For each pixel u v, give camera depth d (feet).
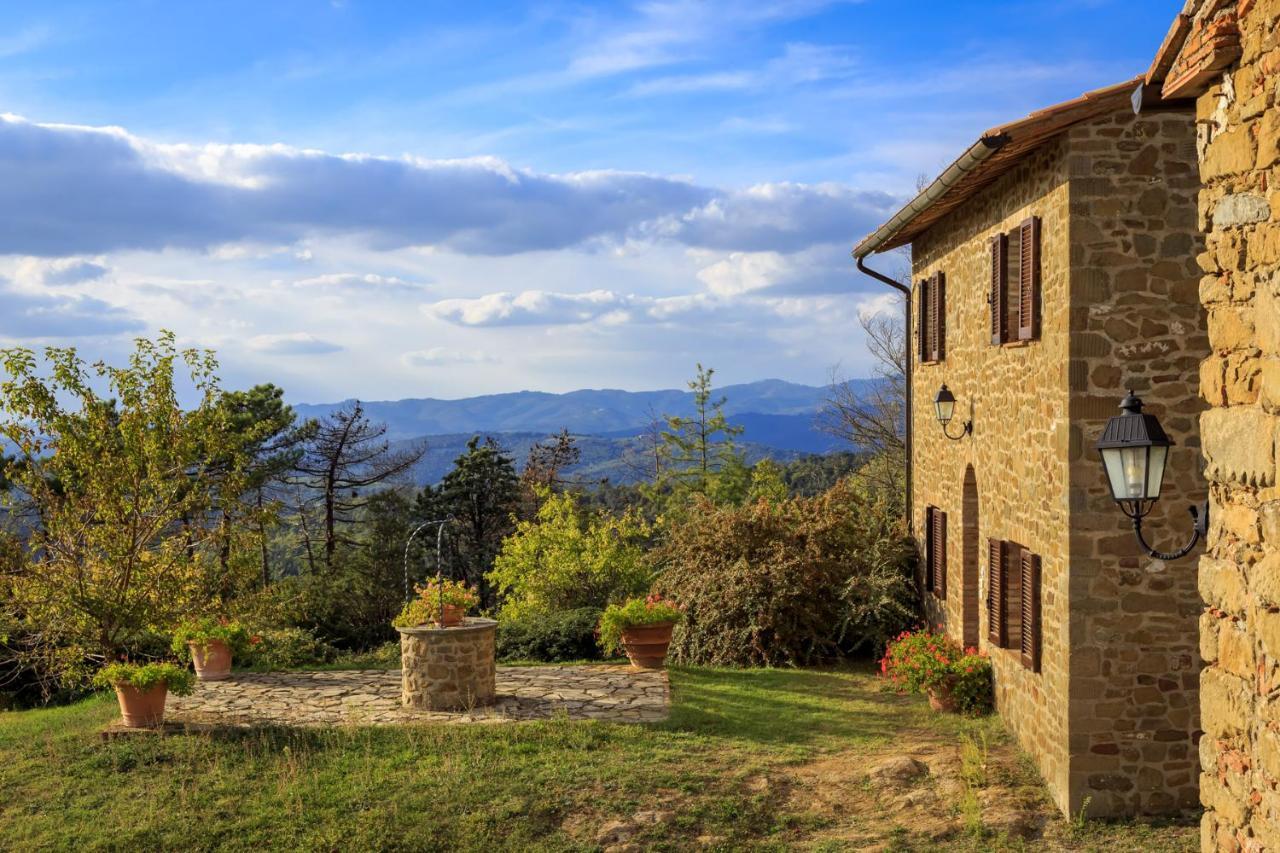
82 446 42.63
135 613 43.09
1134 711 29.84
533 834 30.78
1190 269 29.32
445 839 30.50
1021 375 34.60
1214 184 15.65
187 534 45.83
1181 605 29.71
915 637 44.55
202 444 46.50
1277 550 13.60
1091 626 29.86
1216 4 14.84
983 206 39.63
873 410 98.27
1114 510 29.71
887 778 33.27
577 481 152.15
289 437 110.32
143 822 31.68
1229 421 14.94
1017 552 36.24
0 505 44.06
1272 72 13.71
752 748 37.42
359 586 98.78
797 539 56.95
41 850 30.12
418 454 126.11
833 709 43.42
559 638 57.57
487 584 122.31
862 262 53.83
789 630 53.88
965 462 43.09
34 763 36.83
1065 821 29.76
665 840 30.12
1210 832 15.80
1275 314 13.64
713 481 121.70
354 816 31.86
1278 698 13.66
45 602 41.98
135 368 44.50
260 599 48.37
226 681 50.29
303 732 39.29
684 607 56.44
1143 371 29.50
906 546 55.06
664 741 38.11
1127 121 29.40
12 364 42.01
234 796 33.55
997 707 39.24
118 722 40.88
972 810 29.99
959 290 43.62
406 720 41.14
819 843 29.58
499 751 36.96
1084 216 29.45
